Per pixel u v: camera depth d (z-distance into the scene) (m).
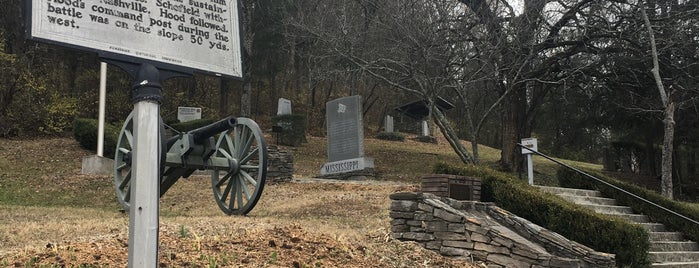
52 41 3.47
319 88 41.09
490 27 17.23
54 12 3.52
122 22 3.79
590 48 19.69
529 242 7.35
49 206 13.55
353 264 6.25
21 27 27.03
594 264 7.19
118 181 10.74
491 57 16.48
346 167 19.55
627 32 18.77
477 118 38.09
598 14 19.30
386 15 18.73
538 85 22.64
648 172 25.64
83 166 17.66
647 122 22.97
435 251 7.54
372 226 9.07
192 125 22.58
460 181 8.58
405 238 7.81
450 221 7.50
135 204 3.55
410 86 21.12
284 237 6.80
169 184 10.11
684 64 19.06
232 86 38.69
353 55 19.62
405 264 6.84
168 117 32.34
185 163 9.62
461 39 16.86
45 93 26.03
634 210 11.18
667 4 19.02
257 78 36.97
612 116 24.55
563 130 31.42
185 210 12.52
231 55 4.36
